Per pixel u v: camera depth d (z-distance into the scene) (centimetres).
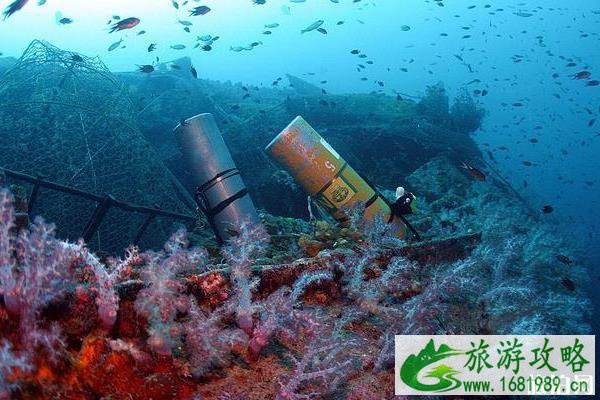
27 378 150
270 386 210
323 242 425
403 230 515
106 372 166
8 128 509
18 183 477
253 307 231
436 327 281
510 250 382
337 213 495
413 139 1219
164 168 669
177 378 184
